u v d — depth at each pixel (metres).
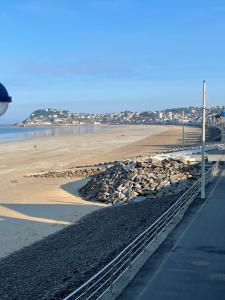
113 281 15.90
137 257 18.64
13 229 32.28
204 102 33.34
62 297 17.39
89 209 39.72
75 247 25.86
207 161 55.78
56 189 52.16
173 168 46.75
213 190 37.97
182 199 30.23
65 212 38.38
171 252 19.55
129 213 35.16
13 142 158.12
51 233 30.94
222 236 22.38
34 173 70.06
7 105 6.45
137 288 15.28
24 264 23.28
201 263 17.97
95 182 48.28
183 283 15.79
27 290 18.81
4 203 43.41
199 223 25.47
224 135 95.06
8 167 81.12
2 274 21.69
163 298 14.43
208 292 14.98
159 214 32.28
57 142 152.25
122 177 46.31
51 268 21.84
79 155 100.00
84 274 20.03
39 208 40.41
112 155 97.38
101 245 25.44
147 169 47.03
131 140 157.50
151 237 21.89
